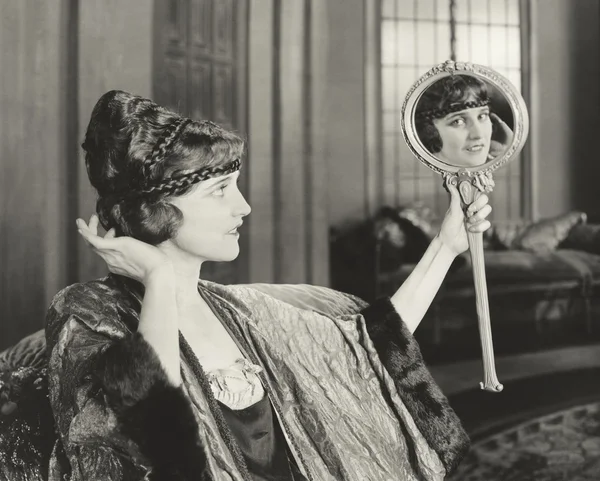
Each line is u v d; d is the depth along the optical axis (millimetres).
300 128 4531
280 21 4441
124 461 1312
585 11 5059
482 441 3596
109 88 3494
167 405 1204
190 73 4035
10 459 1596
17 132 3184
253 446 1440
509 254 4922
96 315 1364
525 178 5059
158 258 1326
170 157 1378
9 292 3164
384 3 4789
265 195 4457
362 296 4711
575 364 4551
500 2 4984
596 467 3346
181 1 3982
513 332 4750
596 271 4887
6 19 3133
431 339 4625
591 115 5098
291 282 4535
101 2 3447
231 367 1477
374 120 4773
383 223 4730
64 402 1314
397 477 1568
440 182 4863
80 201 3365
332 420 1559
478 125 1617
